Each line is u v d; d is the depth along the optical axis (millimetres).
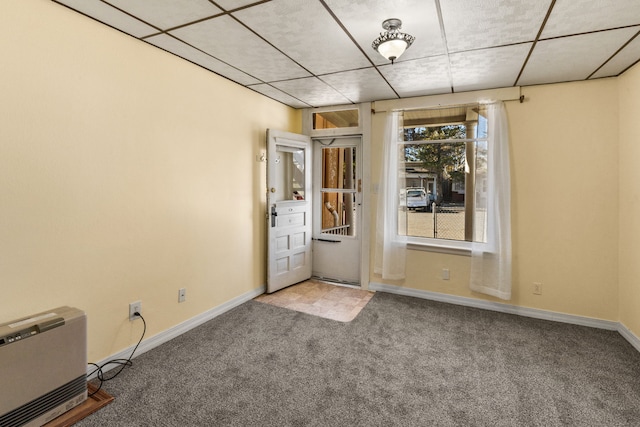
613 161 2996
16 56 1774
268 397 2045
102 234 2246
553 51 2467
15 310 1825
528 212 3320
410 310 3492
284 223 4082
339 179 4473
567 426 1815
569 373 2328
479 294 3598
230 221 3406
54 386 1785
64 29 1973
